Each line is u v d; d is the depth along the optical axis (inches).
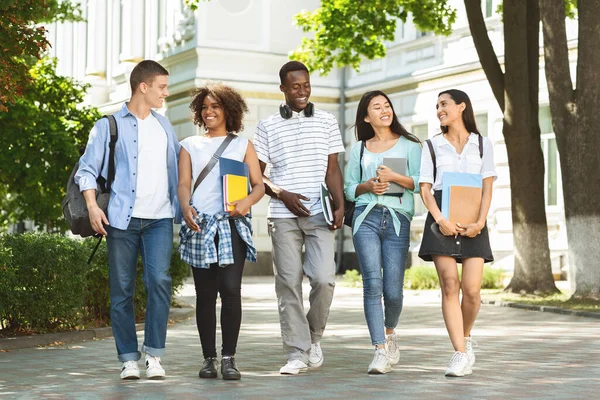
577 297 690.8
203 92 345.4
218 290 337.4
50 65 992.2
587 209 690.8
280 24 1366.9
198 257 334.0
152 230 334.0
